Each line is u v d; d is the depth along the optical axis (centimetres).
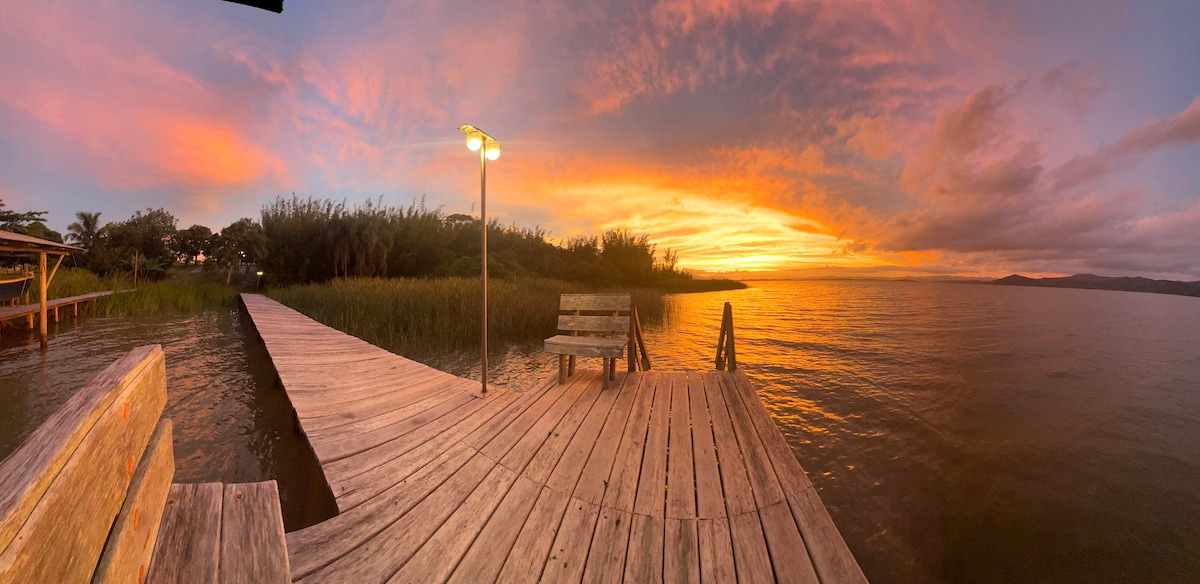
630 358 602
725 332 654
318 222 2898
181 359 923
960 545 379
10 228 2836
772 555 234
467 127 498
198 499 153
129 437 105
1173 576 345
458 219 3912
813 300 3931
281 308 1536
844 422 674
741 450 360
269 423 554
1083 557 368
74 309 1520
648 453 354
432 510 272
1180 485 492
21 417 555
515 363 974
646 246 4262
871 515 423
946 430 646
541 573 220
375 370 612
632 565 227
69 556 71
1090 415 755
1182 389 950
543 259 3503
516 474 318
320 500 384
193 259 4212
